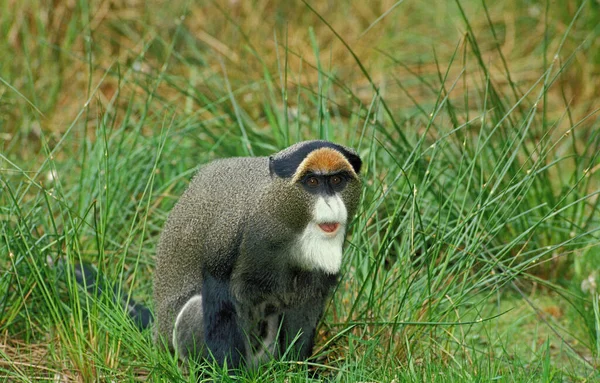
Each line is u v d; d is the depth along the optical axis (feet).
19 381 28.60
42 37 47.75
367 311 30.63
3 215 35.50
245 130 41.01
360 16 61.46
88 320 29.58
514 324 32.45
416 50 60.59
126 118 39.37
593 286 36.42
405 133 45.39
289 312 28.99
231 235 27.68
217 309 28.40
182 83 51.01
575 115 52.54
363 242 33.55
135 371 29.50
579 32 54.85
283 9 59.82
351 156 27.04
